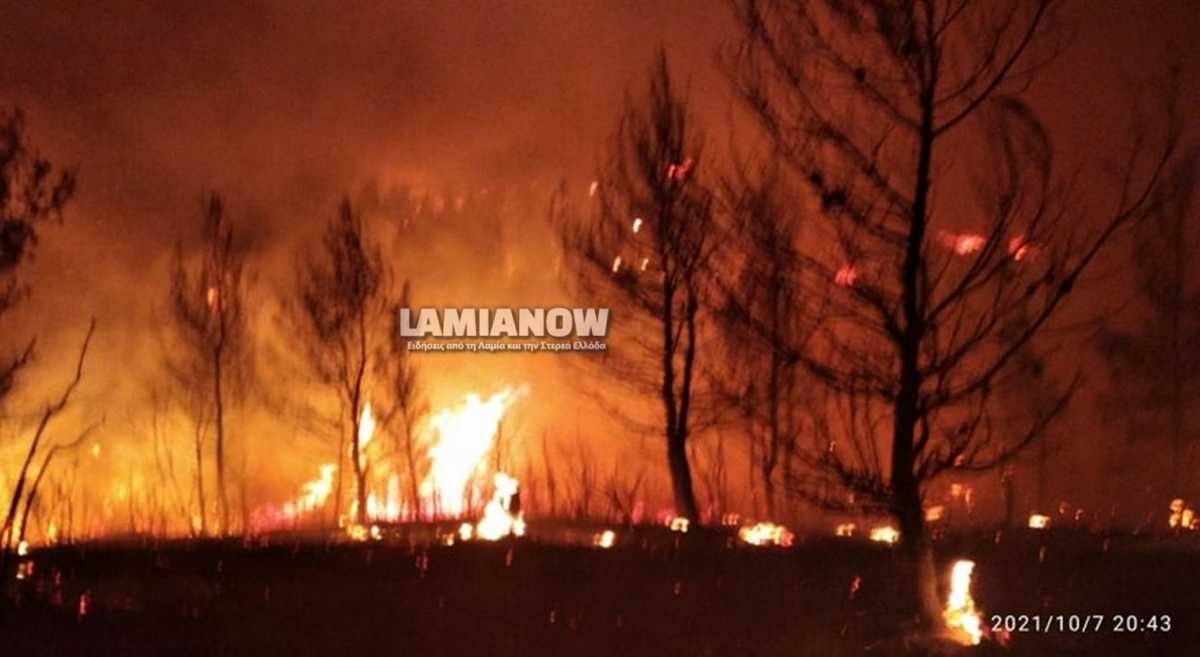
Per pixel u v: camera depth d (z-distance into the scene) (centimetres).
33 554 1398
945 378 1002
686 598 1170
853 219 1022
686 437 1589
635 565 1316
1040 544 1404
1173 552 1355
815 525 1570
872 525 1562
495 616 1108
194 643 1008
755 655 991
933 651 993
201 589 1216
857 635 1039
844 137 1025
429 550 1417
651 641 1027
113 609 1123
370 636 1038
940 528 1521
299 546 1456
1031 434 1120
